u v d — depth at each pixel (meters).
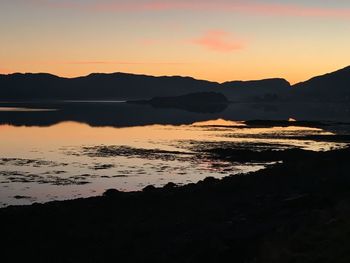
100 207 29.92
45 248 22.16
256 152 68.62
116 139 94.38
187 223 24.91
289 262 13.80
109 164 60.31
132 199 31.98
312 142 85.88
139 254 20.36
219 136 98.94
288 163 46.09
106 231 24.36
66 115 191.75
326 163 40.50
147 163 61.22
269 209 25.45
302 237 15.83
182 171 55.09
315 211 20.91
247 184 34.50
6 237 24.00
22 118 166.62
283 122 138.25
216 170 55.75
